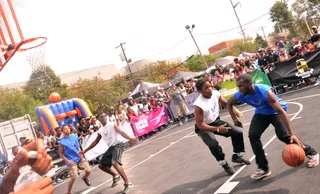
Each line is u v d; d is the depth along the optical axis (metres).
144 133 14.84
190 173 6.14
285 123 4.18
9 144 14.23
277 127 4.42
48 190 0.90
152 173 7.13
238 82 4.34
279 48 13.98
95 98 37.09
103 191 6.77
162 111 16.22
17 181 0.88
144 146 12.14
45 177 0.92
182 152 8.57
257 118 4.60
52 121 14.96
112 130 6.29
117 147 6.27
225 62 28.33
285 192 3.95
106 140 6.36
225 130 5.00
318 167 4.39
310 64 12.84
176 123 16.36
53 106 16.25
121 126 13.85
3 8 8.38
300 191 3.85
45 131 15.24
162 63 50.94
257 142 4.54
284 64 13.37
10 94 34.81
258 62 14.20
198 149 8.30
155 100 16.12
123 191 6.03
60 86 40.53
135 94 24.58
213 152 5.20
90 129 12.02
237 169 5.46
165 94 17.94
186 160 7.43
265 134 7.40
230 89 14.65
